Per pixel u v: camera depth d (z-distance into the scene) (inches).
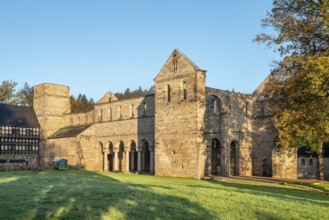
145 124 2593.5
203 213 742.5
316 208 799.1
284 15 1325.0
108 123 2935.5
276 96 1385.3
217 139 2298.2
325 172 2596.0
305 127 1306.6
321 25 1192.2
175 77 2236.7
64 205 778.8
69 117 3440.0
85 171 2564.0
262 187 1530.5
